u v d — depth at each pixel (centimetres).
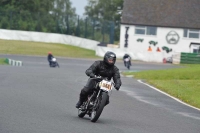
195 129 4725
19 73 10850
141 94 8112
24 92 7081
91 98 4725
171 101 7412
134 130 4334
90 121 4716
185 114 5938
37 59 19938
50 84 8669
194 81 10744
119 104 6488
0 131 3797
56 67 16250
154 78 12156
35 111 5162
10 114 4803
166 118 5412
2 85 7881
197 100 7538
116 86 4666
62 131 3969
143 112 5831
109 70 4747
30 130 3919
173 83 10275
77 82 9500
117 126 4500
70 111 5397
